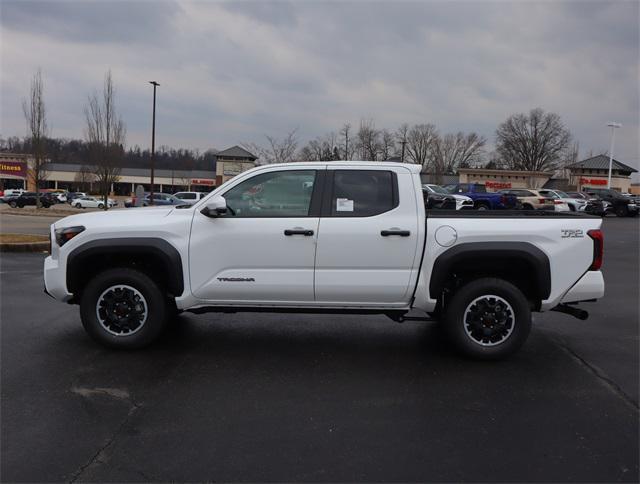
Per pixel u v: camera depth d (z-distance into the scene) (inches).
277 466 118.1
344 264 184.9
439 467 118.6
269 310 193.9
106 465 117.7
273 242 185.2
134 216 193.2
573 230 184.1
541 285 183.3
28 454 122.0
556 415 146.4
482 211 207.2
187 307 191.9
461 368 183.3
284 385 166.1
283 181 189.9
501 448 127.4
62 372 173.8
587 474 116.4
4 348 197.3
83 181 3051.2
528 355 198.5
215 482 111.7
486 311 188.1
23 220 936.9
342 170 189.5
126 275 189.5
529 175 2999.5
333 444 128.4
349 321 246.4
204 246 187.0
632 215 1363.2
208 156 4079.7
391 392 161.3
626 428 138.9
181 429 135.3
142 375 172.4
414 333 227.6
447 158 3622.0
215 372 176.6
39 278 342.0
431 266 183.9
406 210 185.3
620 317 261.7
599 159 3065.9
